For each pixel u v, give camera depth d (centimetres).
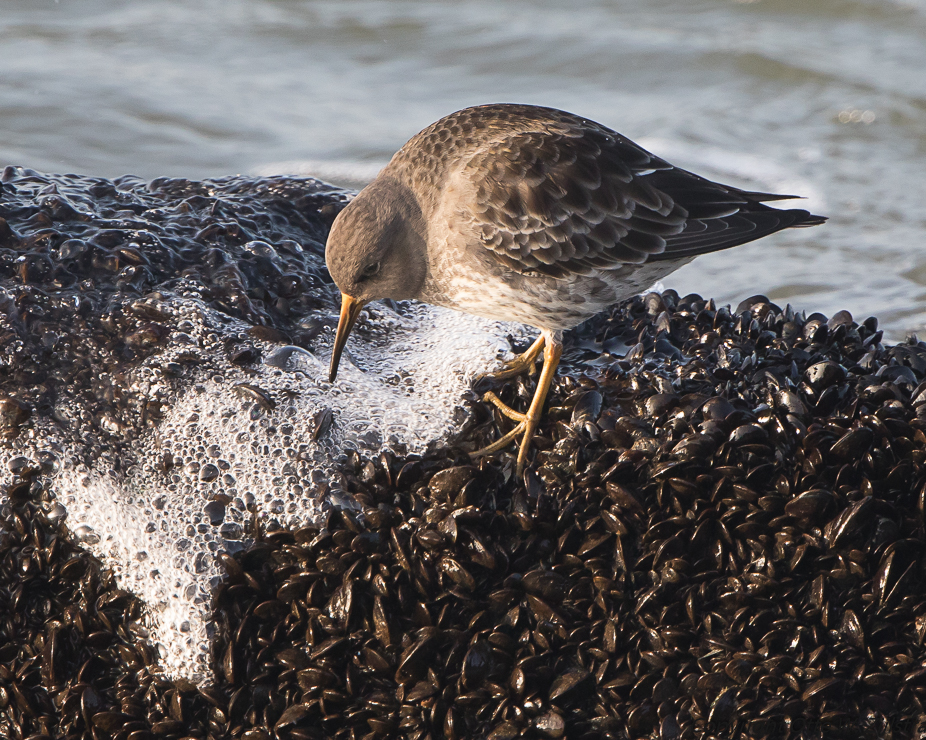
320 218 1266
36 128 2045
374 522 922
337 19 2783
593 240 1020
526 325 1171
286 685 902
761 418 938
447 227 1024
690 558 904
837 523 876
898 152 2078
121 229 1125
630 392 996
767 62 2436
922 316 1513
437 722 882
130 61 2442
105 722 898
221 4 2862
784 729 868
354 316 1054
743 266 1711
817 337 1085
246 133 2145
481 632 896
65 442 964
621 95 2388
